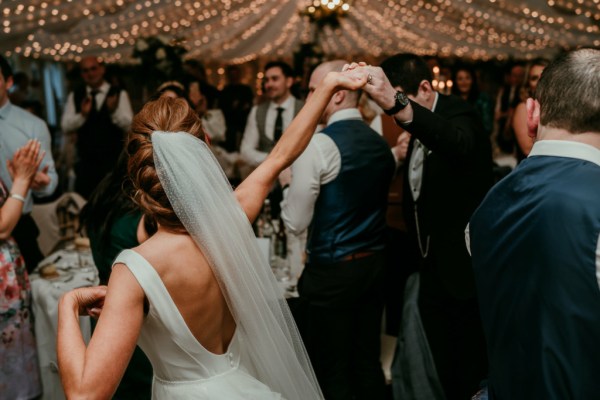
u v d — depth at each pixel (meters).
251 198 1.47
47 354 2.68
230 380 1.36
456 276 2.27
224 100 5.36
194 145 1.35
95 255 2.20
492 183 2.28
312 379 1.56
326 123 2.47
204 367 1.34
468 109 2.23
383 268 2.47
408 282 2.53
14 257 2.53
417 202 2.36
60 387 2.70
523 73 5.18
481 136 2.23
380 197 2.43
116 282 1.24
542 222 1.20
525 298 1.23
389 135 3.41
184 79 4.89
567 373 1.16
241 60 12.36
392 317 3.03
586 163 1.22
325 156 2.26
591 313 1.14
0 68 3.05
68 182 5.81
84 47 9.56
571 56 1.28
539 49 10.09
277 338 1.44
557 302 1.17
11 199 2.39
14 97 6.91
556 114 1.26
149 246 1.29
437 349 2.38
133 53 4.96
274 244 2.92
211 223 1.31
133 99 7.32
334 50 12.09
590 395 1.16
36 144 2.42
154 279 1.24
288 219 2.35
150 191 1.33
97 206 2.15
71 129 4.70
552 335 1.18
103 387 1.14
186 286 1.29
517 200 1.28
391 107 1.75
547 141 1.28
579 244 1.14
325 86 1.53
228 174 4.85
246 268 1.36
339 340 2.41
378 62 12.27
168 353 1.32
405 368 2.46
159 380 1.38
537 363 1.20
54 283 2.68
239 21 11.05
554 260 1.17
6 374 2.50
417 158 2.37
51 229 3.61
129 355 1.19
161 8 9.27
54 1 8.00
